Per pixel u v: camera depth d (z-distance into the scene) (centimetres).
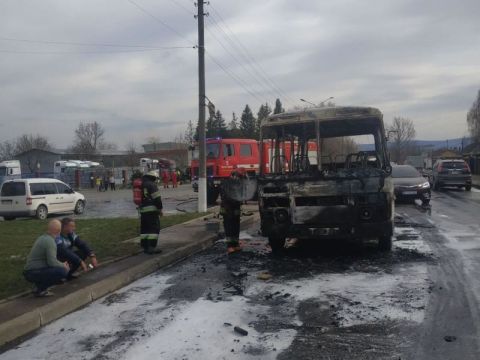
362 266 819
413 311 571
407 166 2119
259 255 963
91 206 2586
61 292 659
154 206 948
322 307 599
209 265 890
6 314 568
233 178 988
